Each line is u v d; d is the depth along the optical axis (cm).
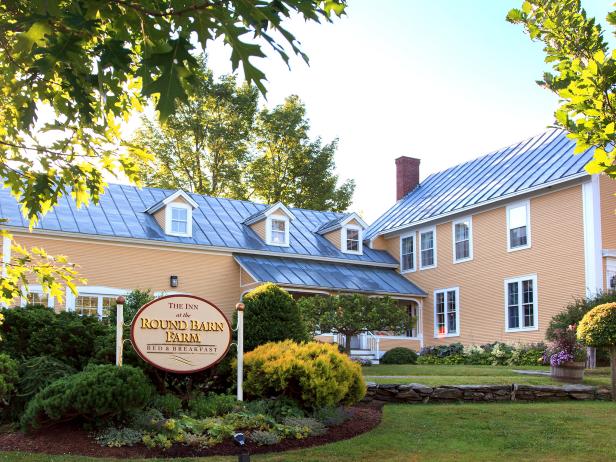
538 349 2092
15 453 720
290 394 945
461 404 1180
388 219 3158
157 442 765
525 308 2370
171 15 384
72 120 575
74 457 711
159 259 2425
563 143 2475
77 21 361
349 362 981
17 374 870
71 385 782
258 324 1071
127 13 393
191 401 914
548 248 2292
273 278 2475
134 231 2398
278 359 930
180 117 4041
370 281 2794
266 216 2708
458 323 2662
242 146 4216
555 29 576
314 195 4338
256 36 376
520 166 2577
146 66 379
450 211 2700
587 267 2136
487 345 2347
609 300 1952
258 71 380
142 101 629
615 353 1269
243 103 4116
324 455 763
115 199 2598
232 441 793
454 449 804
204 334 928
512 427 938
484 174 2783
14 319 966
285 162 4394
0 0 448
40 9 338
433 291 2817
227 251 2577
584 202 2170
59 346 949
